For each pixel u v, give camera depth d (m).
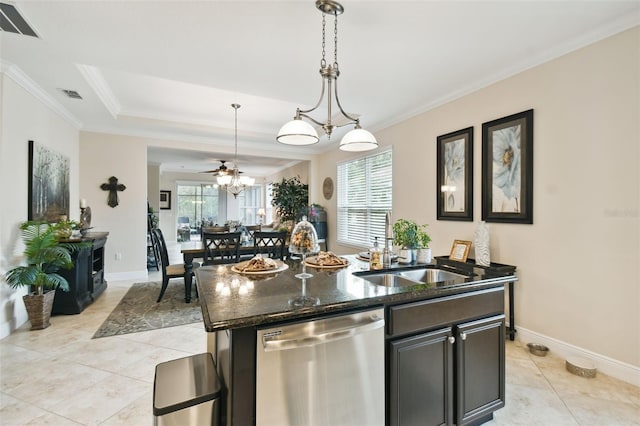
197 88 3.59
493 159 2.97
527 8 1.95
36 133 3.34
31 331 2.99
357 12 1.99
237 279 1.76
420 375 1.49
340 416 1.30
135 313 3.52
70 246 3.27
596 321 2.25
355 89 3.28
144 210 5.19
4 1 1.89
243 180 6.21
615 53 2.12
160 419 1.17
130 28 2.18
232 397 1.14
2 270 2.80
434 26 2.15
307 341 1.21
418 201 3.95
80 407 1.85
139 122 4.57
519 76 2.75
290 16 2.04
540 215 2.59
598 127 2.22
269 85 3.15
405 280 2.11
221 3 1.91
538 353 2.51
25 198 3.13
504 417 1.77
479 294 1.68
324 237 6.28
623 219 2.10
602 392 2.01
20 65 2.77
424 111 3.83
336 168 6.06
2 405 1.86
